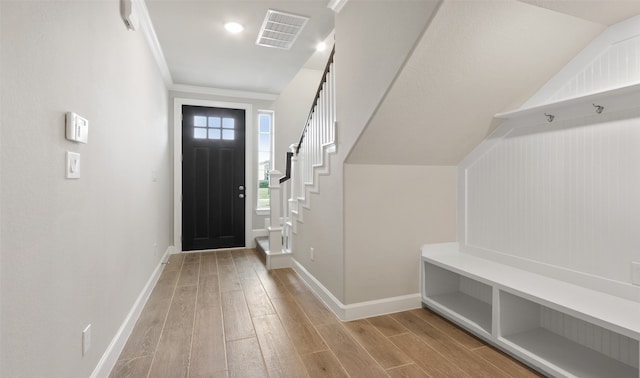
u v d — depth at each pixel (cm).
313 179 297
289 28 287
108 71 172
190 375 169
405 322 231
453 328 221
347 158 229
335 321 232
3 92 86
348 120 226
